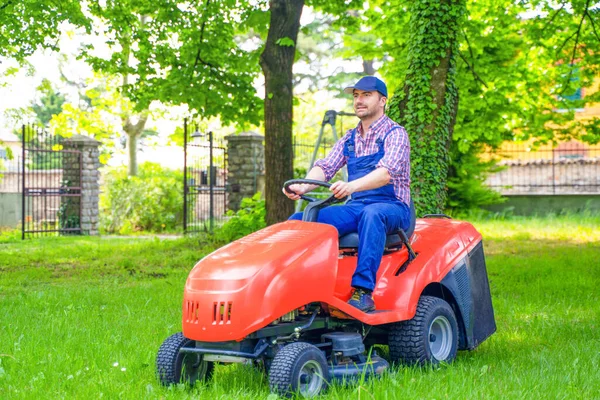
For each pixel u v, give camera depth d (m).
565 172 26.38
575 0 14.95
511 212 24.58
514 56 17.39
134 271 12.31
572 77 17.17
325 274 4.47
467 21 15.73
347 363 4.61
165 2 15.54
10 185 33.75
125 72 16.23
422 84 10.55
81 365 5.16
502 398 4.11
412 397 4.08
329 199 4.92
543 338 6.30
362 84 5.14
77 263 13.62
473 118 17.47
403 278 5.00
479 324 5.69
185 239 17.34
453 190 23.39
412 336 4.96
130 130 27.98
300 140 33.78
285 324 4.44
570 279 10.19
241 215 17.11
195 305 4.33
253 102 16.45
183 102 15.87
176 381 4.64
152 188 24.73
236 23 16.34
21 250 16.31
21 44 14.36
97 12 15.61
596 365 5.02
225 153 21.19
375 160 5.14
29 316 7.56
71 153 22.33
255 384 4.62
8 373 4.98
